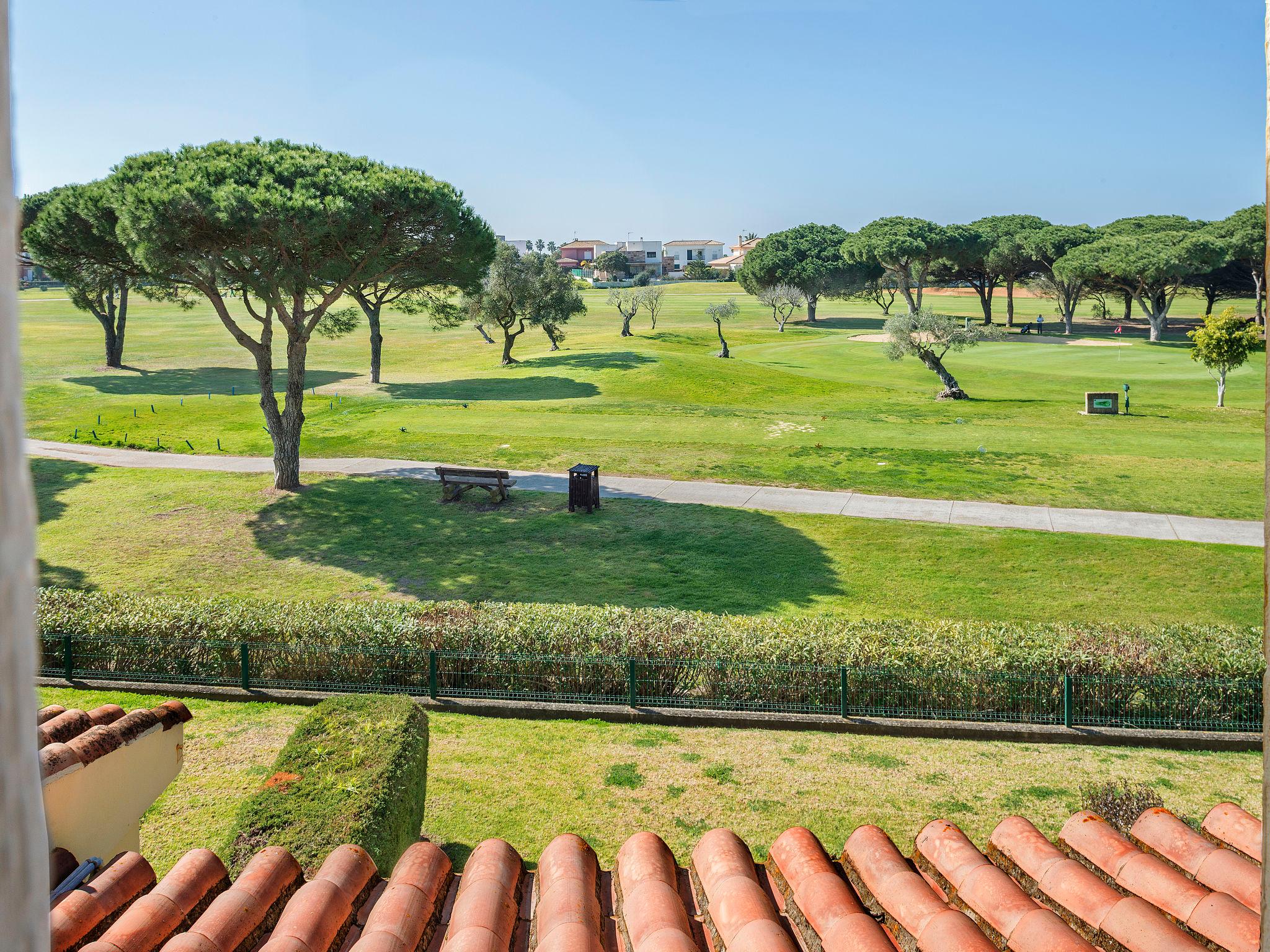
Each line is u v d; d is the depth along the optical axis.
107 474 30.59
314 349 75.62
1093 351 70.31
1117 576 20.03
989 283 100.50
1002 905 3.98
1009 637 13.30
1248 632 13.41
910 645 12.88
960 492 27.30
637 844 4.57
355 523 24.91
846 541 22.67
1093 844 4.52
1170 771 10.85
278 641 13.61
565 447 34.31
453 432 37.25
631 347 74.81
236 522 25.20
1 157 0.54
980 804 10.02
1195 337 44.97
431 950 4.19
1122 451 32.66
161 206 22.61
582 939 3.74
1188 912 3.97
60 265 29.77
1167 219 98.94
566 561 21.70
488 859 4.57
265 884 4.55
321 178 24.77
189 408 44.12
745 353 74.12
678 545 22.62
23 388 0.52
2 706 0.50
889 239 89.44
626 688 13.00
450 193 27.22
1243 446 33.50
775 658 12.84
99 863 5.41
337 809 7.58
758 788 10.41
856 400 48.53
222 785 10.23
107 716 6.82
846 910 3.93
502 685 13.25
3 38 0.55
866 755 11.34
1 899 0.51
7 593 0.50
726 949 3.85
